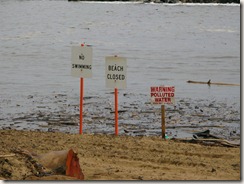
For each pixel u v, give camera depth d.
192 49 91.75
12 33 114.62
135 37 112.00
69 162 21.05
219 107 43.75
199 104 45.03
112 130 34.94
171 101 31.20
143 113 40.72
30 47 91.56
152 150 26.70
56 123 37.16
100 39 106.81
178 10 196.50
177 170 22.92
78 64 31.23
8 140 28.78
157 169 23.06
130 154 25.70
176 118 39.09
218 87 54.31
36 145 27.30
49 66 69.81
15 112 41.22
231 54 84.69
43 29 124.19
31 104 44.50
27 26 130.00
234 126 36.88
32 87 53.31
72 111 41.53
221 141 29.52
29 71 64.94
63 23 139.75
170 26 139.25
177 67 69.88
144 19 158.00
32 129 35.16
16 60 75.75
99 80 58.00
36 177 20.45
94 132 34.34
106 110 41.88
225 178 21.50
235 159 25.05
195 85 55.56
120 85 30.92
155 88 30.98
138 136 31.86
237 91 51.88
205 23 149.00
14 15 160.62
